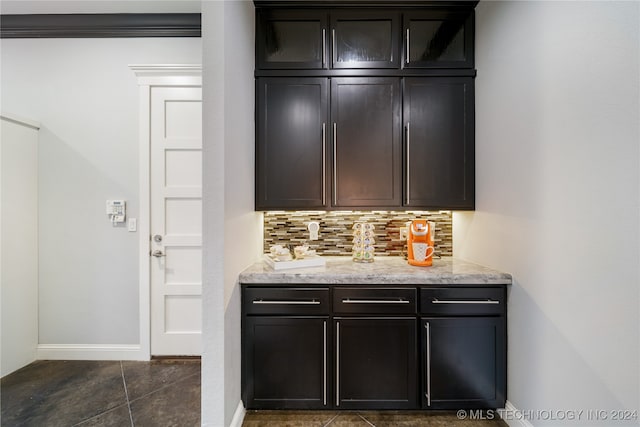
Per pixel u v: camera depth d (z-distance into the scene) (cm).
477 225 184
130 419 161
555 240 121
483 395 157
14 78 225
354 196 187
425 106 186
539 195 131
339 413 162
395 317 158
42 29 222
